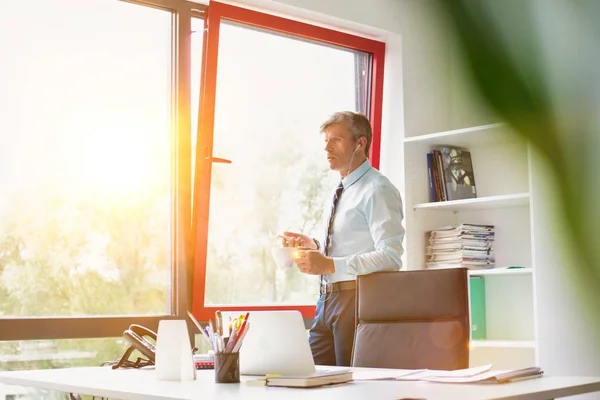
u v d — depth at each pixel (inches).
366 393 52.6
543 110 8.8
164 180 145.5
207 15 150.7
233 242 153.5
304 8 160.1
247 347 72.7
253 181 157.1
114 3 139.5
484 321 169.3
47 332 126.1
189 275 145.6
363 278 95.4
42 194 129.4
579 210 9.0
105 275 135.9
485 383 58.7
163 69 146.3
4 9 126.6
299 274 162.2
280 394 53.6
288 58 164.2
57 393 128.6
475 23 8.8
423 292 89.5
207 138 148.7
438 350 86.0
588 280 8.9
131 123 141.1
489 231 167.3
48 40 131.1
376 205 117.8
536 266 138.1
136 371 85.0
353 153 124.3
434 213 173.2
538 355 136.4
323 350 121.3
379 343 91.0
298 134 165.0
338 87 173.3
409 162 170.1
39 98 129.9
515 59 8.8
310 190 166.1
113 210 137.9
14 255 125.9
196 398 52.4
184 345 71.3
